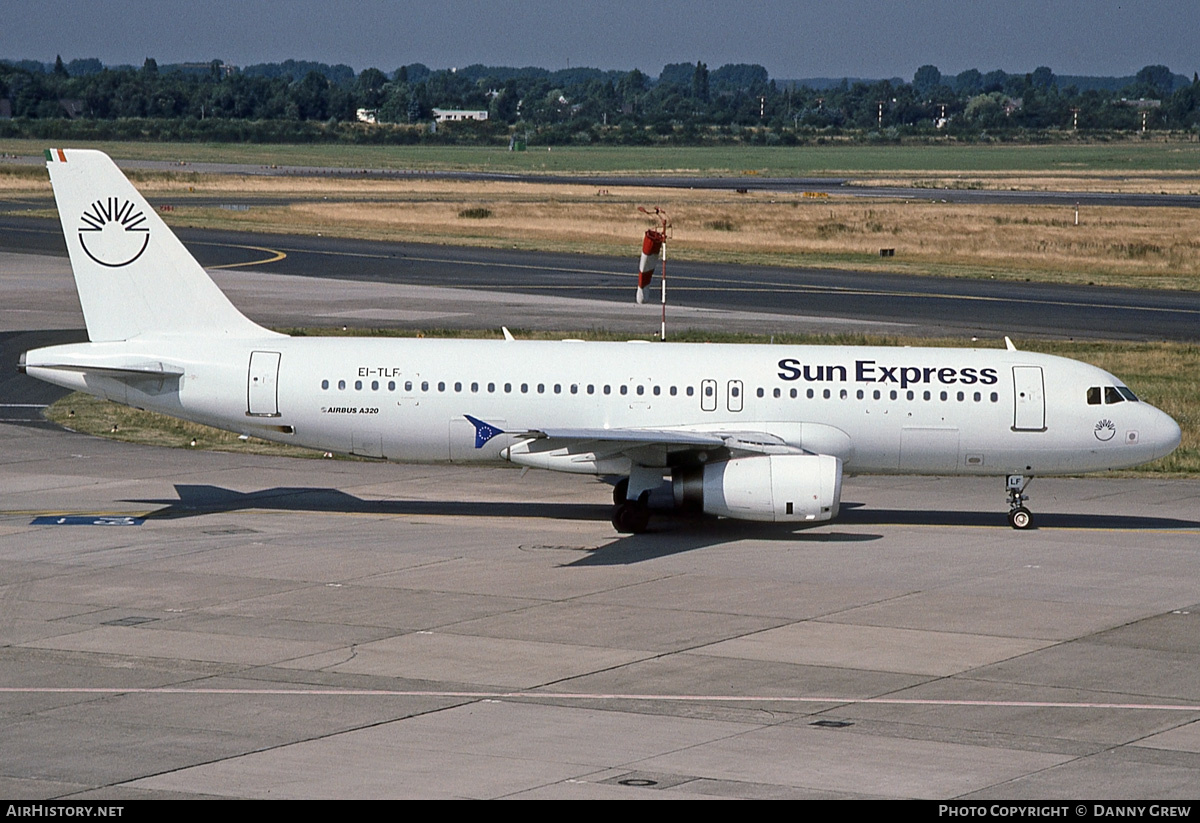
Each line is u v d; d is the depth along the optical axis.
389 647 79.06
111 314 115.19
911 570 99.75
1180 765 61.62
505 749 62.88
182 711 67.69
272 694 70.50
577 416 113.81
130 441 147.12
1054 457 115.31
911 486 134.88
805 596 91.88
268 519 113.94
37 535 106.44
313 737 64.12
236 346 115.00
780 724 66.75
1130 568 101.00
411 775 59.34
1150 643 81.62
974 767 61.09
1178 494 131.50
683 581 95.75
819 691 72.06
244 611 86.25
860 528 114.81
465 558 101.50
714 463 108.75
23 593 89.81
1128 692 72.44
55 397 168.75
